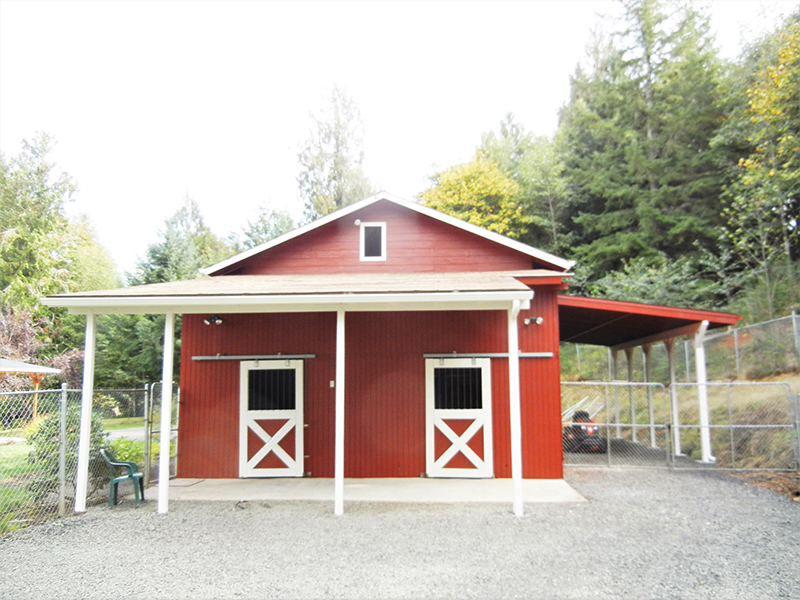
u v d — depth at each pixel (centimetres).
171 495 843
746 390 1445
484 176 3058
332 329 1001
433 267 1130
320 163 3769
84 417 757
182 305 751
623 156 2659
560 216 2975
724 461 1114
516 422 725
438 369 980
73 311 775
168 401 754
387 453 966
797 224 1911
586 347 2478
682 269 2027
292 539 616
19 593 461
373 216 1157
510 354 736
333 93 3866
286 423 985
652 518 697
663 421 1534
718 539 607
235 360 1005
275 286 820
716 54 2509
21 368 1684
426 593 457
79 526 676
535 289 982
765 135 1777
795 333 1365
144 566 528
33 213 3081
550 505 768
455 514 723
